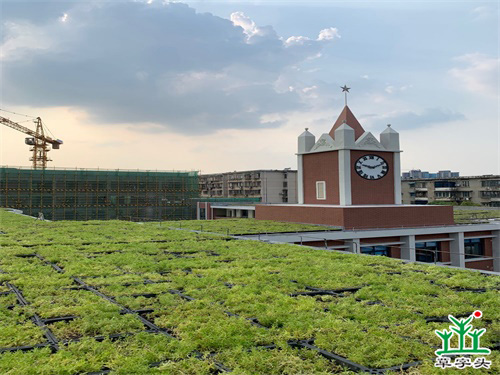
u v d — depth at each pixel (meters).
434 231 34.22
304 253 19.27
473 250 37.12
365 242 32.22
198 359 7.21
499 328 8.77
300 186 41.03
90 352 7.52
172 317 9.45
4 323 8.99
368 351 7.56
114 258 17.64
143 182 79.69
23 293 11.55
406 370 6.95
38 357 7.27
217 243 22.77
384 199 37.88
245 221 39.91
